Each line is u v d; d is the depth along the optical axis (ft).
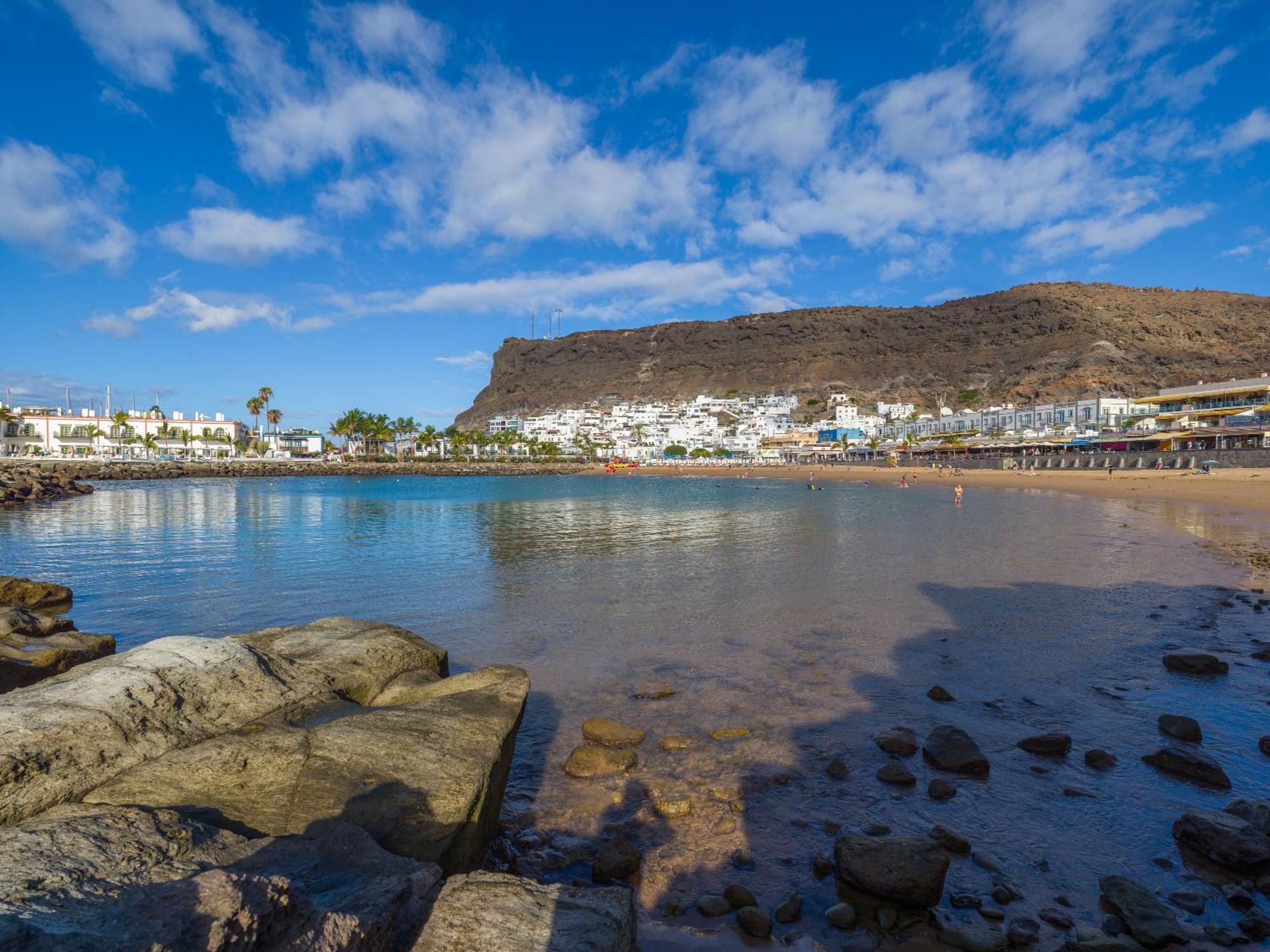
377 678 23.24
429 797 15.16
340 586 55.93
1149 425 317.01
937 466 394.93
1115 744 24.99
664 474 531.09
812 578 59.26
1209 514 124.57
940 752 23.54
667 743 25.21
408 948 10.26
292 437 587.68
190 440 472.85
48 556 74.74
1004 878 16.88
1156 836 18.85
